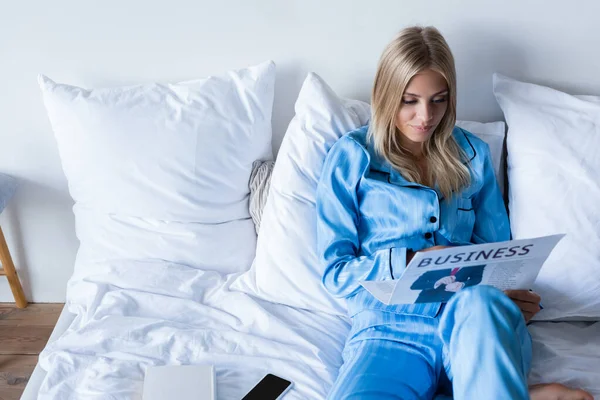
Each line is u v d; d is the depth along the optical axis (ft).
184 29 5.94
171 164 5.65
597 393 4.29
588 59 5.91
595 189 5.10
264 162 6.00
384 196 5.05
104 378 4.52
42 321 6.98
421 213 4.97
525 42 5.88
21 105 6.23
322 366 4.73
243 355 4.78
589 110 5.52
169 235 5.75
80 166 5.69
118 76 6.14
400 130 5.10
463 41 5.91
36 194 6.65
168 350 4.82
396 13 5.83
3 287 7.17
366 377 4.40
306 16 5.87
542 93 5.72
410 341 4.66
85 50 6.03
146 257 5.73
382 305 4.82
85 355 4.77
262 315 5.14
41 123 6.32
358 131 5.29
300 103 5.57
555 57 5.92
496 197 5.36
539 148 5.34
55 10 5.86
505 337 3.97
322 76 6.10
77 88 5.74
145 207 5.71
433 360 4.62
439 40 4.83
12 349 6.58
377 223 5.09
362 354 4.63
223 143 5.72
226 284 5.55
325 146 5.45
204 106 5.71
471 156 5.27
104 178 5.66
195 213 5.75
